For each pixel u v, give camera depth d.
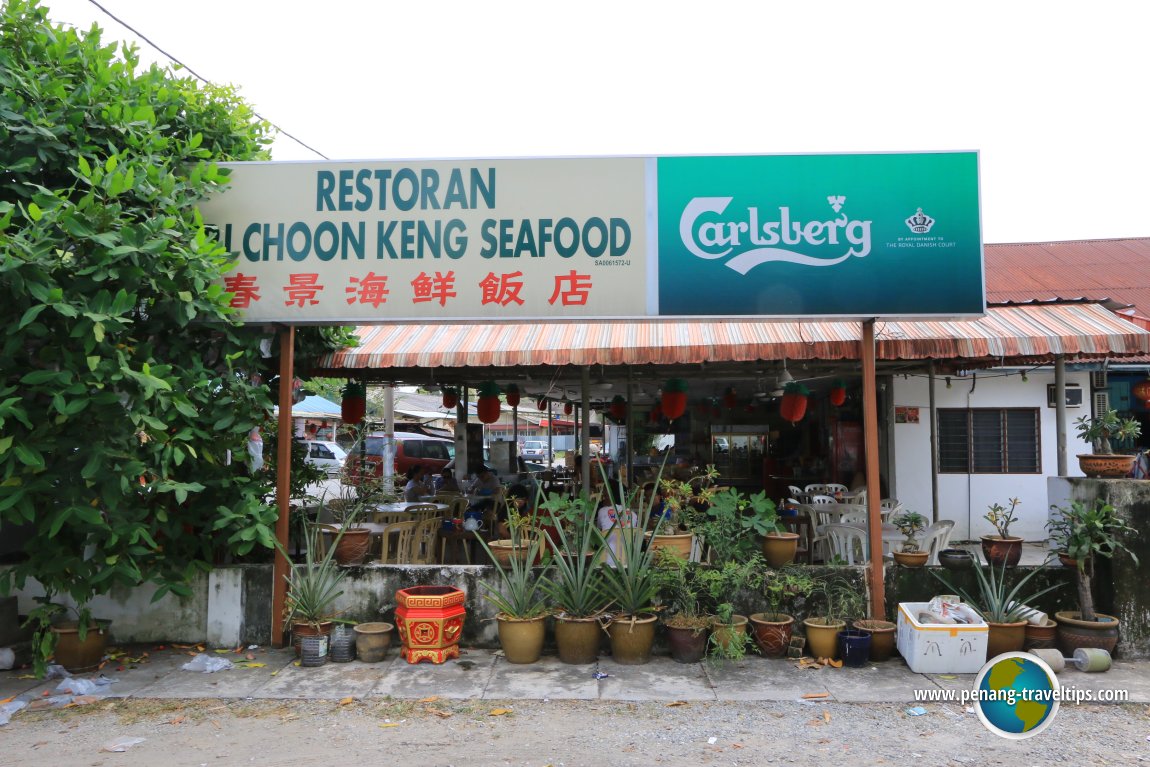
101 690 5.67
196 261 5.71
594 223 6.42
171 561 6.38
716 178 6.39
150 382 5.20
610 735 4.91
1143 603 6.18
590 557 6.84
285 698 5.53
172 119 6.79
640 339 8.04
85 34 6.37
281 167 6.54
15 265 4.74
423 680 5.88
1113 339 7.26
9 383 5.36
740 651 6.05
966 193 6.28
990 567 6.54
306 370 8.10
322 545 7.35
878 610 6.45
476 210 6.47
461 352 7.89
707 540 6.82
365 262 6.48
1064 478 7.01
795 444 15.99
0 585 5.50
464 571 6.70
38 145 5.63
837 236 6.31
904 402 12.13
